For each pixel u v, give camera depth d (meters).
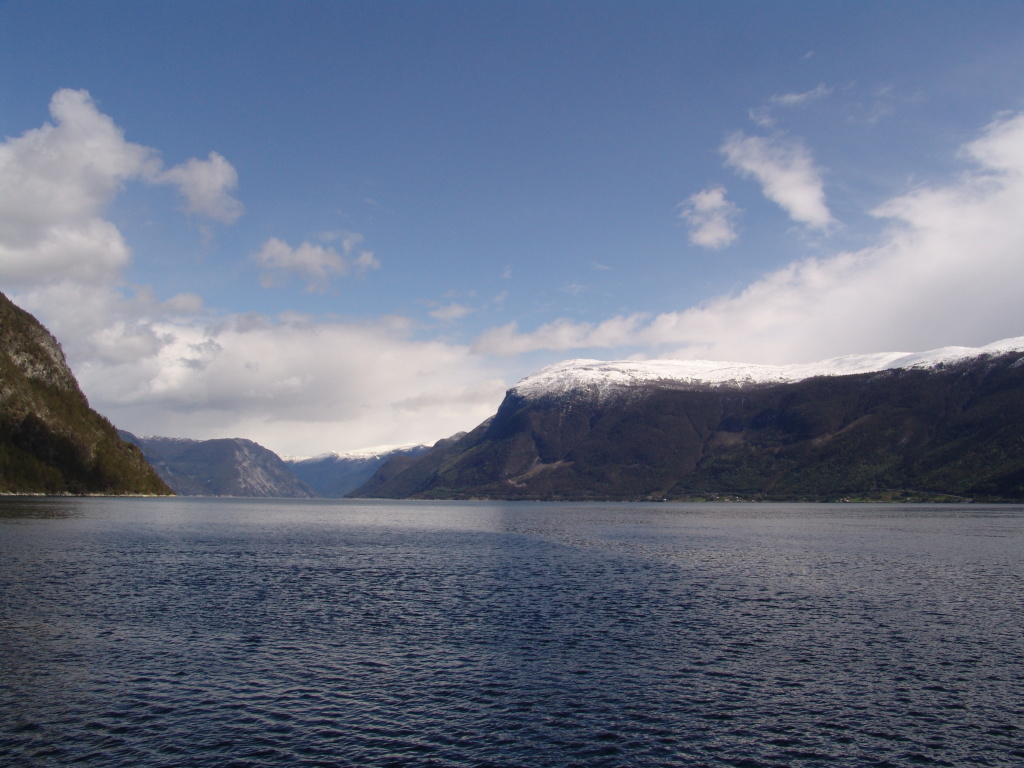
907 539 123.62
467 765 25.50
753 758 26.48
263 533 134.38
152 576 66.81
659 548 106.31
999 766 25.98
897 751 27.23
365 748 26.78
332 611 51.75
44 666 35.62
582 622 48.62
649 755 26.61
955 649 41.66
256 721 29.27
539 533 142.75
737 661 38.78
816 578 71.31
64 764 24.88
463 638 43.59
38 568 68.69
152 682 33.78
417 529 157.12
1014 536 130.50
